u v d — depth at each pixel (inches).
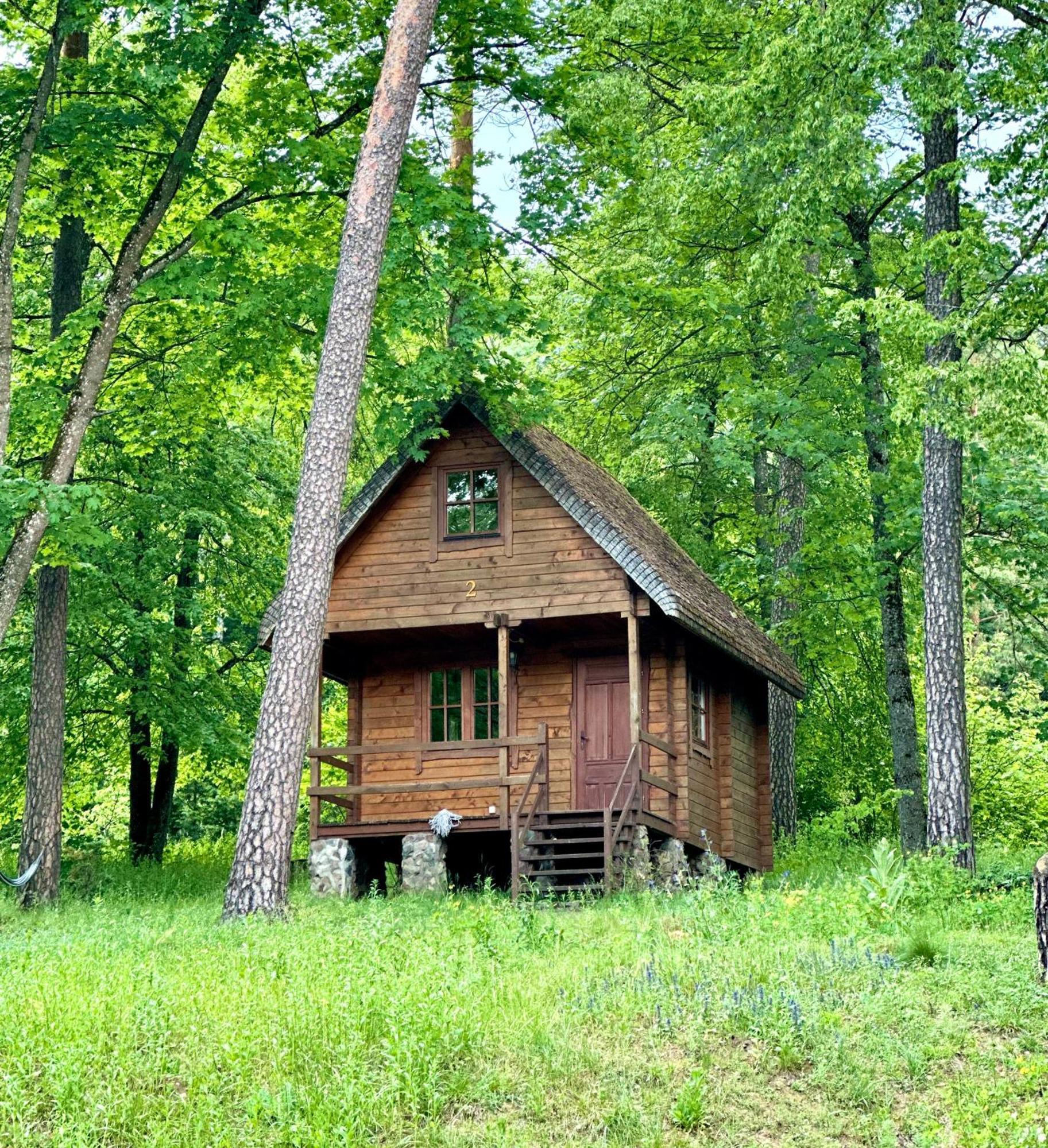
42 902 940.6
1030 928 642.2
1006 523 1085.8
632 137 1018.1
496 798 1032.8
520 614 975.0
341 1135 370.3
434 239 941.2
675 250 1110.4
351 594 1008.9
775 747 1187.3
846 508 1151.0
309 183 952.9
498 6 952.9
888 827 1346.0
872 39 813.2
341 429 765.3
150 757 1191.6
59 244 998.4
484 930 581.0
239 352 958.4
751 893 706.2
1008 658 1494.8
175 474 1162.6
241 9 884.0
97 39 1002.7
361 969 507.5
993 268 767.7
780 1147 390.6
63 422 869.8
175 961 557.3
